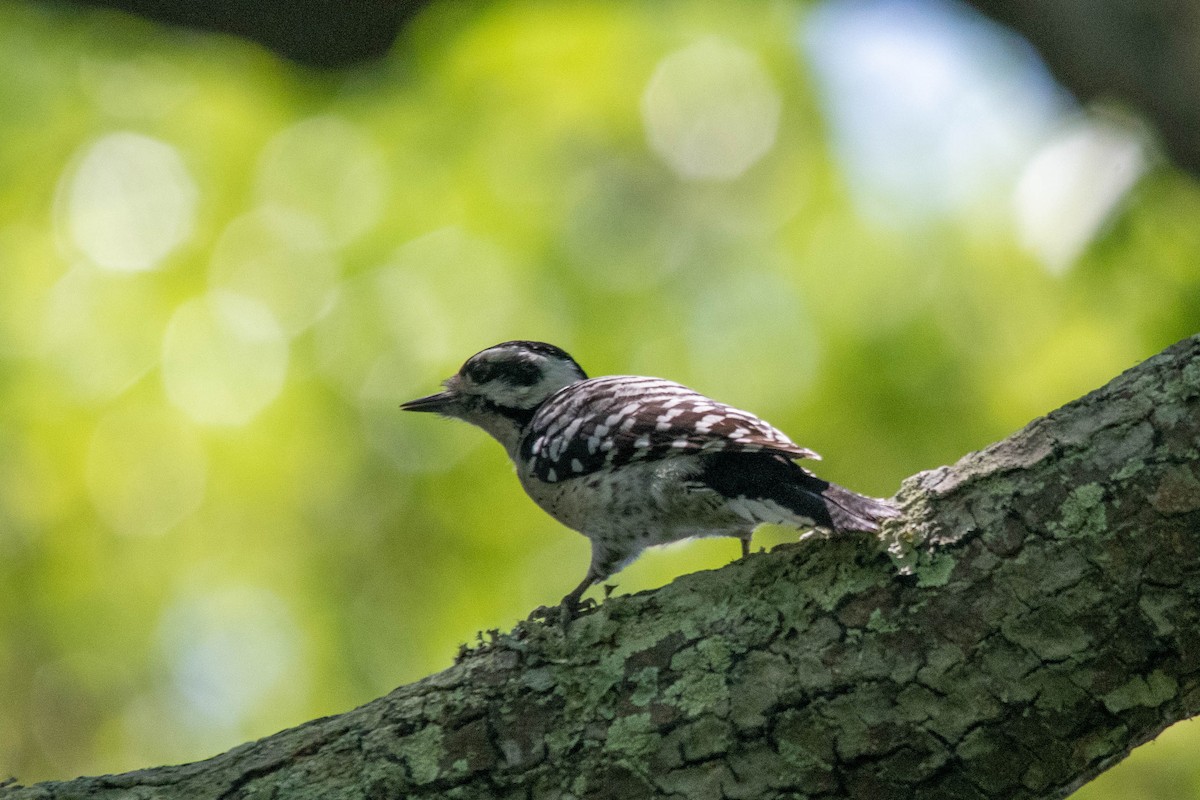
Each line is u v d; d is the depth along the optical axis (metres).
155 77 14.51
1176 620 5.46
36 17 14.30
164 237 13.70
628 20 14.27
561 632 6.10
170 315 13.35
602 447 7.77
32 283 13.59
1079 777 5.59
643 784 5.75
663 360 12.87
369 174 14.01
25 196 14.06
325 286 13.45
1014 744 5.54
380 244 13.56
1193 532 5.50
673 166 13.59
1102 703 5.50
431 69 14.26
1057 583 5.59
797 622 5.85
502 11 14.00
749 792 5.66
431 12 13.68
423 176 13.96
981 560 5.71
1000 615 5.62
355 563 12.98
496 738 5.89
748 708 5.75
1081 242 11.17
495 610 12.59
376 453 12.98
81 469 13.07
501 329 13.02
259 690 12.92
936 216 12.96
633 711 5.84
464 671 6.11
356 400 12.98
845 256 12.98
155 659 13.38
